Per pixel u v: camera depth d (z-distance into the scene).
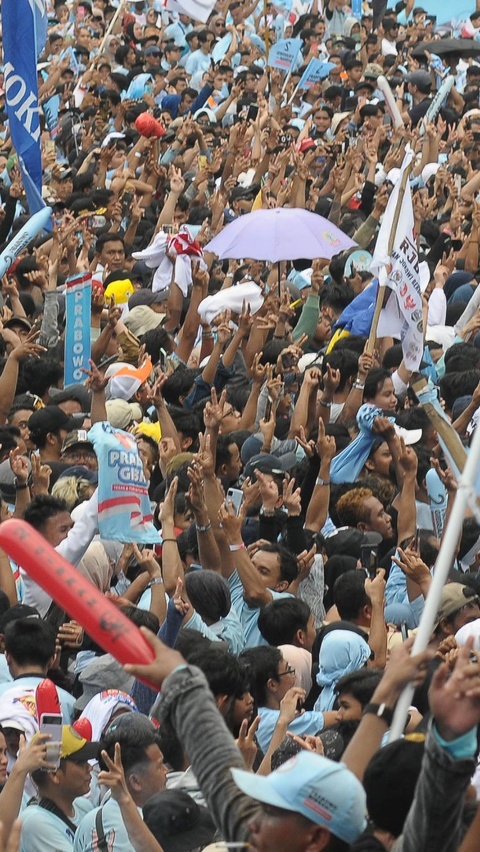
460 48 87.00
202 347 41.00
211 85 81.25
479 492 13.23
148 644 12.58
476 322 43.09
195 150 68.12
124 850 18.41
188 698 12.70
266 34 79.50
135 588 26.55
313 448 30.36
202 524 26.11
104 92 77.06
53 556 12.19
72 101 81.94
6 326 41.84
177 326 44.78
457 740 11.08
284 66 79.50
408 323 36.28
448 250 53.09
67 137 75.06
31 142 49.78
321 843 11.57
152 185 62.56
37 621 22.59
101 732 21.39
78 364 38.91
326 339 44.28
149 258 46.12
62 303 44.22
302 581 27.20
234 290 41.12
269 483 27.83
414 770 12.55
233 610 25.89
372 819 12.68
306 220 43.31
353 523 29.89
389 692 13.06
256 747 18.88
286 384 37.50
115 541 26.56
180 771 19.98
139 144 63.47
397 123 51.34
